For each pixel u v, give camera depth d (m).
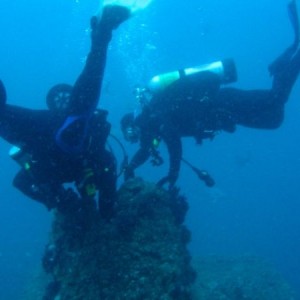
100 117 3.35
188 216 36.22
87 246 3.92
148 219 4.20
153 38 65.50
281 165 64.75
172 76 4.82
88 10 30.52
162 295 3.52
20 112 3.00
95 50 2.88
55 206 3.84
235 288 9.41
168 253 3.88
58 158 3.14
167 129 4.58
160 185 4.81
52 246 4.54
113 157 3.64
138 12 2.84
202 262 11.15
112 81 30.55
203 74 4.93
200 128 4.92
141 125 4.71
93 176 3.39
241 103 5.33
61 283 3.99
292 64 5.62
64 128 2.92
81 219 4.02
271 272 10.67
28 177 3.72
